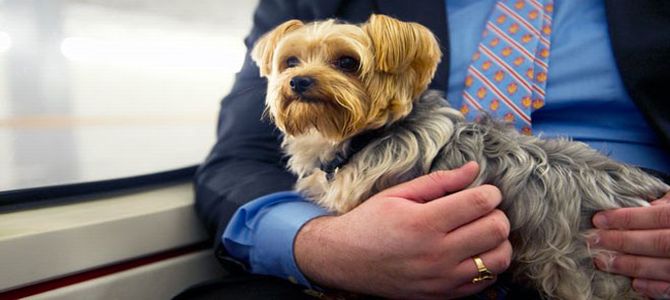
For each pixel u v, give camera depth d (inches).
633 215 29.4
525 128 37.8
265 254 33.4
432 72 34.8
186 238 41.4
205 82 51.8
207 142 52.4
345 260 29.1
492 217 28.5
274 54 37.6
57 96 39.9
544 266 32.8
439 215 27.4
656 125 34.0
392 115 35.3
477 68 39.7
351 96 33.4
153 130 47.2
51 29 39.0
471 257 28.0
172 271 40.3
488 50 39.8
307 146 38.1
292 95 34.5
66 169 40.7
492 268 28.0
